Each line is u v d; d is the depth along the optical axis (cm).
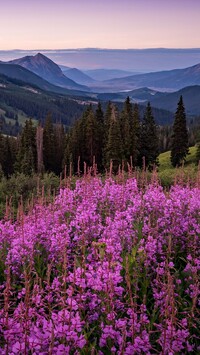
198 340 484
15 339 404
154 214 820
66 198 934
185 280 587
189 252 694
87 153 6812
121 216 771
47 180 2167
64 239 675
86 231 711
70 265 618
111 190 968
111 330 422
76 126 7231
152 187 1021
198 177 1169
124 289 504
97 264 554
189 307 501
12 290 595
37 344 383
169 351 403
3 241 775
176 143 7306
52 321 419
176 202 834
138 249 623
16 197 1975
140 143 6406
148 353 407
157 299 519
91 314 493
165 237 722
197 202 875
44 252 723
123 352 393
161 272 561
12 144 8625
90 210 823
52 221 842
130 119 6725
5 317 413
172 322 411
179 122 7225
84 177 1055
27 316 401
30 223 799
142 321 436
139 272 580
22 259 626
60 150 8238
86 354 416
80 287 467
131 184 1049
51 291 473
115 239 685
